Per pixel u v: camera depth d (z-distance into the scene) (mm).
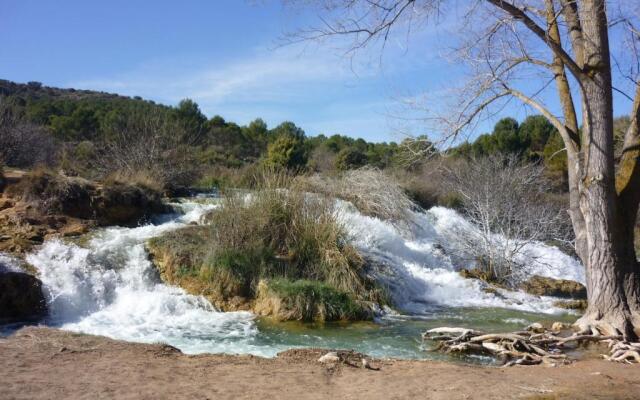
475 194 21156
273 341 10023
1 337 8625
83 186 15742
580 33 11086
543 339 9703
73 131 39312
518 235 19469
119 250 13281
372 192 19688
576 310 14570
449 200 24516
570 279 19188
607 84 10531
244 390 6148
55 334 8383
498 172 22797
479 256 18266
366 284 13594
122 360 7141
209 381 6434
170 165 22938
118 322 10859
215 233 13602
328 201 15016
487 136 37250
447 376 7195
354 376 7027
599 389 6910
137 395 5695
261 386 6348
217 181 25562
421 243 19188
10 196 15016
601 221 10555
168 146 24078
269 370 7129
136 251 13344
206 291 12438
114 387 5926
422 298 14867
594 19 10523
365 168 22750
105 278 12258
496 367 8203
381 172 21422
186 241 13820
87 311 11547
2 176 15641
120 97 74375
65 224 14477
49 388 5738
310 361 7773
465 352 9617
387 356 9250
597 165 10570
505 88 11703
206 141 41625
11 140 22891
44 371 6391
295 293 11945
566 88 11719
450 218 21906
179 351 8094
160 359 7375
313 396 6051
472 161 25391
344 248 14070
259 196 14312
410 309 13648
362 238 16219
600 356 9102
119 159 22203
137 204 16625
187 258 13219
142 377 6387
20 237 13016
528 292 16797
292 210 14273
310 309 11867
